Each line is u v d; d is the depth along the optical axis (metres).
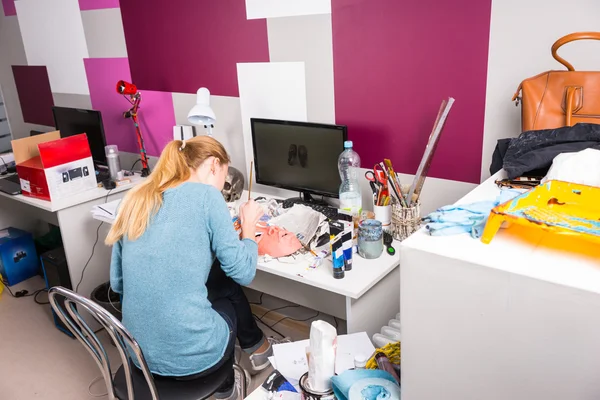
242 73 2.54
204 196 1.54
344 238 1.75
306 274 1.82
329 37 2.19
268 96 2.49
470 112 1.92
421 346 0.94
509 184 1.24
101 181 2.99
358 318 1.82
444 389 0.94
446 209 1.01
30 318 3.02
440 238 0.92
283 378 1.32
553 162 1.14
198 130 2.85
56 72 3.49
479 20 1.80
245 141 2.68
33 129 3.89
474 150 1.96
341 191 2.20
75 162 2.72
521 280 0.77
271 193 2.67
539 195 0.94
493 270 0.80
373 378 1.10
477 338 0.86
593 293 0.71
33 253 3.50
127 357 1.50
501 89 1.82
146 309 1.49
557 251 0.84
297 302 2.66
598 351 0.73
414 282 0.90
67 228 2.71
